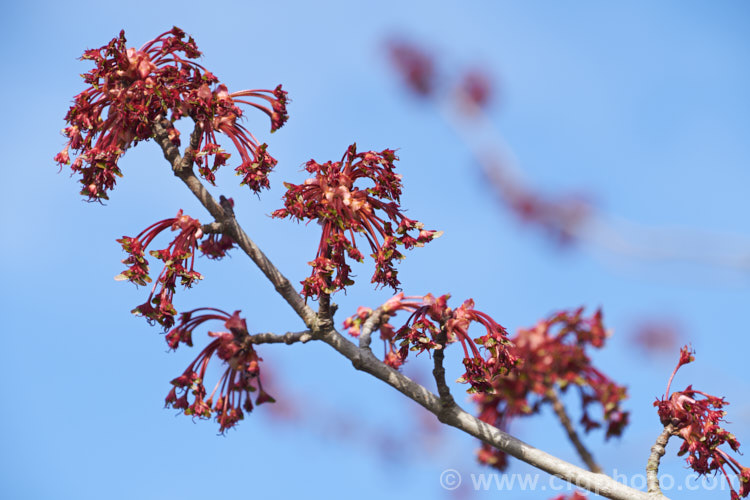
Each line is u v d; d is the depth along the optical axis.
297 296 3.74
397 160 3.59
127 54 3.57
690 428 3.79
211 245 3.93
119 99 3.47
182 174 3.68
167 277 3.53
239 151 3.71
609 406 4.97
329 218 3.50
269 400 3.66
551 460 3.64
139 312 3.53
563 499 4.73
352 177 3.68
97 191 3.55
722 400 3.79
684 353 3.99
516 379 5.06
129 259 3.53
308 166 3.59
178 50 3.67
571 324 5.11
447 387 3.67
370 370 3.73
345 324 4.62
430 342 3.57
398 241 3.56
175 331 3.67
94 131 3.60
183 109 3.54
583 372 5.09
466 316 3.66
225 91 3.76
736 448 3.71
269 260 3.75
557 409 5.01
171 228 3.59
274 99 3.94
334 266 3.54
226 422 3.60
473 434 3.69
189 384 3.61
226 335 3.65
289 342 3.69
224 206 3.71
